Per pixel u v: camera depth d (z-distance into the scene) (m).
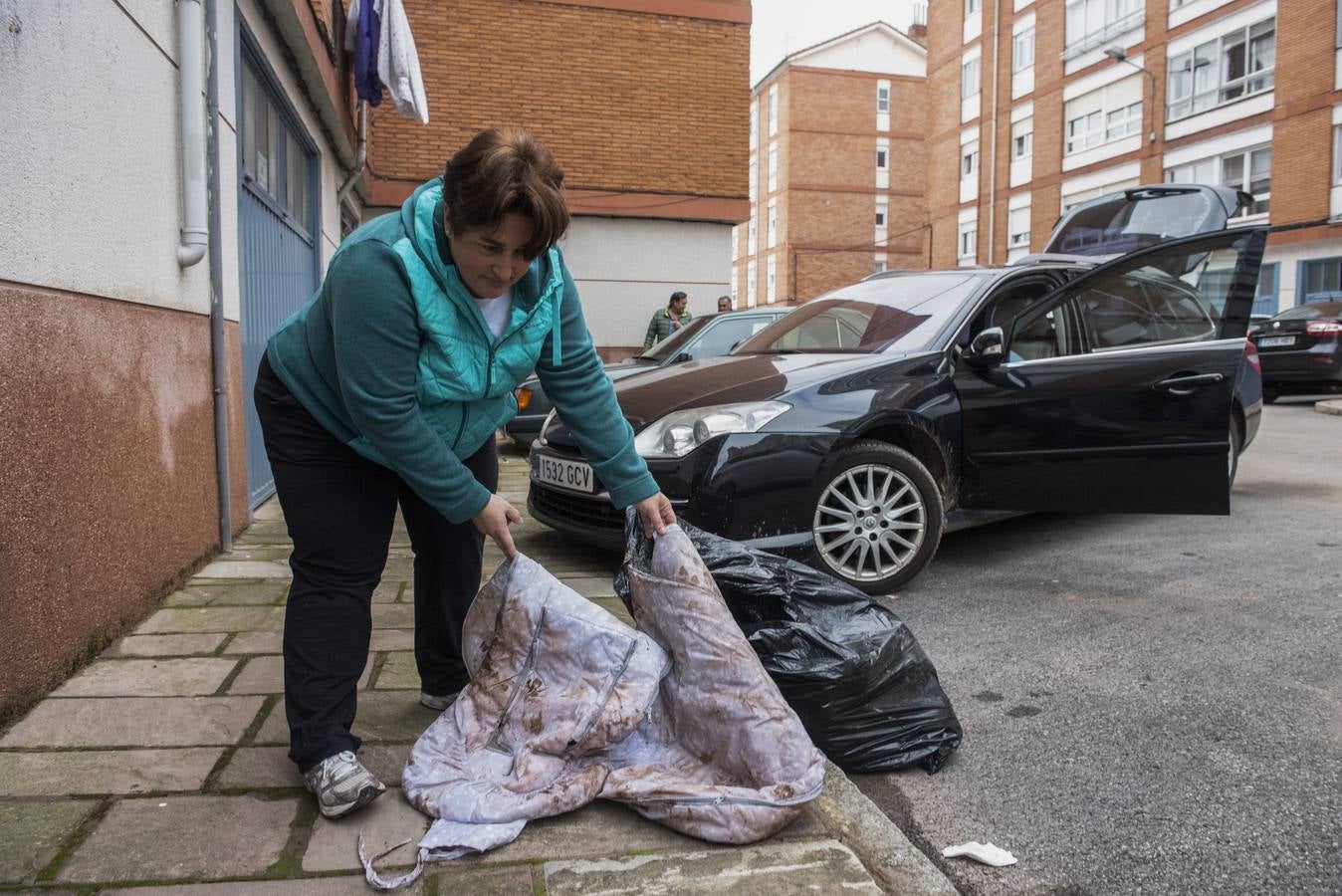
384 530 2.16
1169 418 4.65
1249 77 24.61
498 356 2.02
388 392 1.88
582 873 1.83
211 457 4.33
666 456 3.93
